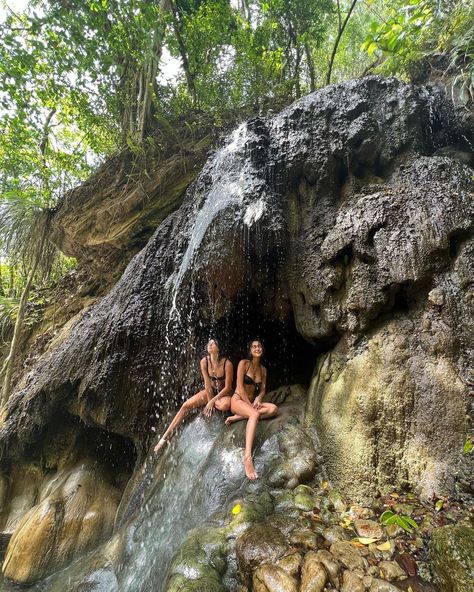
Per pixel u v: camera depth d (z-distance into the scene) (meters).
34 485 5.68
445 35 5.20
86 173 9.05
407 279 3.43
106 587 3.55
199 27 8.26
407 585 2.18
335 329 3.96
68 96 7.92
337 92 4.82
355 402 3.35
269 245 4.25
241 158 4.84
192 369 5.21
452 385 2.96
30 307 9.39
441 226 3.40
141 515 4.09
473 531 2.30
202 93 8.48
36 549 4.32
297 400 4.29
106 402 4.97
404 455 2.99
